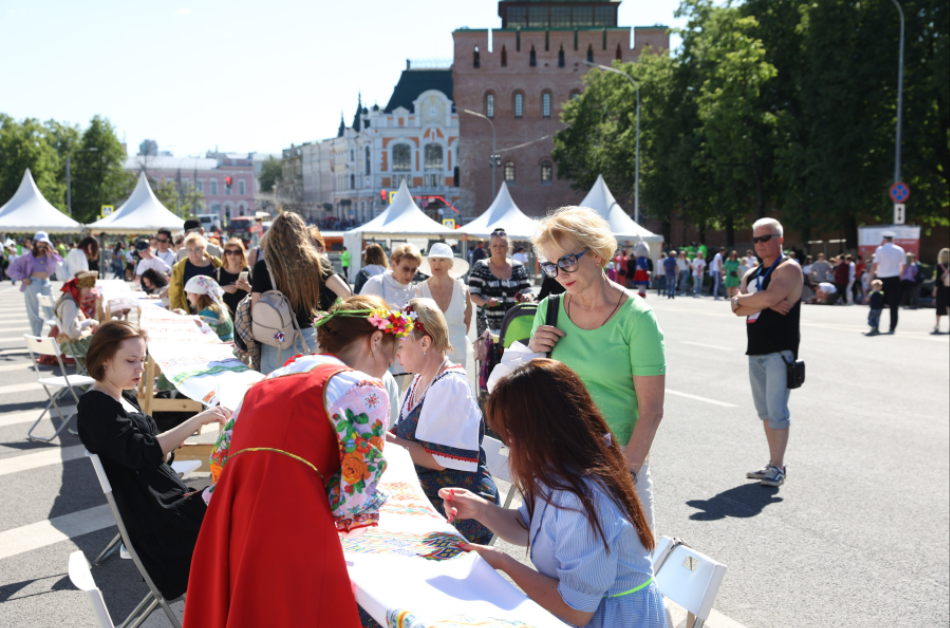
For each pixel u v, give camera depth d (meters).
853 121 29.50
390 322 2.61
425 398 3.35
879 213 31.86
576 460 2.17
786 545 4.89
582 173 57.31
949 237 39.84
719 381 10.67
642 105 44.28
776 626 3.85
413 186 98.06
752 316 6.14
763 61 33.31
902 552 4.80
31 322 12.45
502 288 7.27
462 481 3.38
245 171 140.12
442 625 1.78
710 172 38.12
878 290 15.91
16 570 4.36
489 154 72.69
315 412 2.15
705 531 5.12
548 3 78.50
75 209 73.62
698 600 2.48
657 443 7.38
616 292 3.13
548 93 72.50
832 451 7.14
